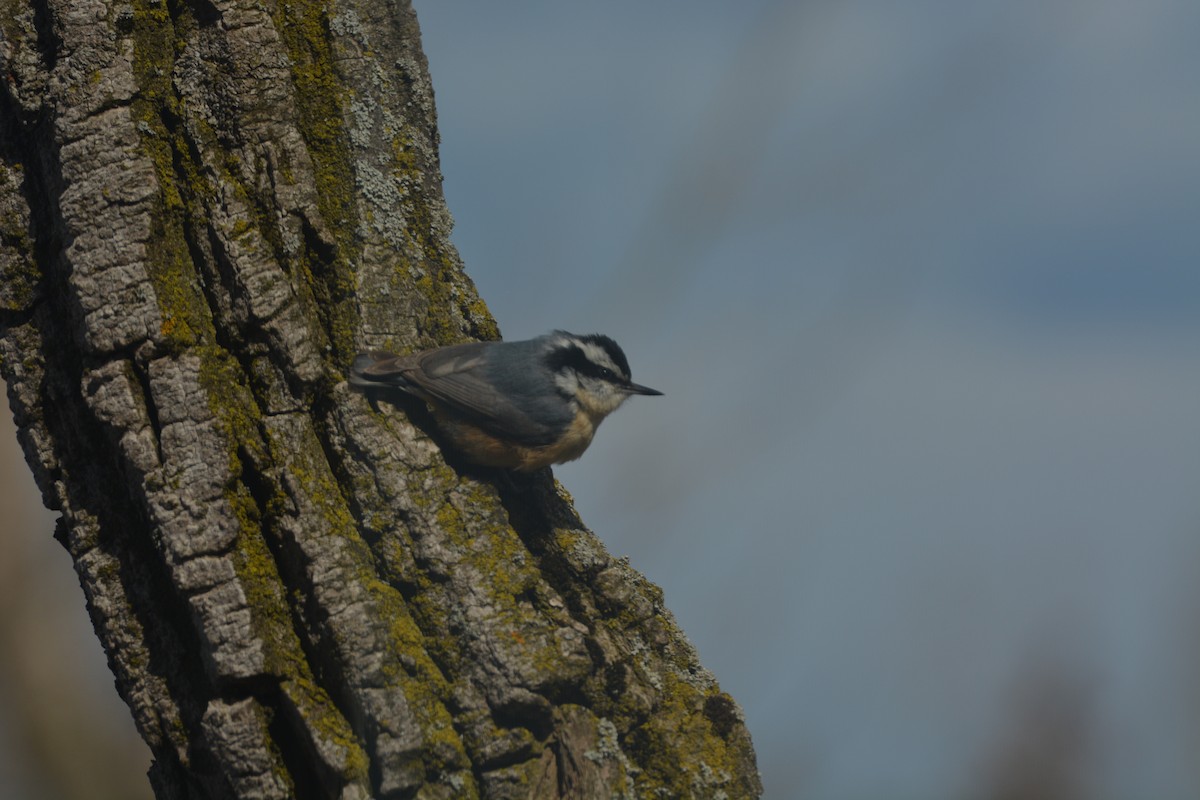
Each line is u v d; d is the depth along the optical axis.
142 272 8.12
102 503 8.27
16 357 8.54
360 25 9.59
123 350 8.05
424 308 9.74
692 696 8.85
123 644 8.03
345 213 9.32
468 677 8.05
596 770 8.09
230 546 7.79
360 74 9.52
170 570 7.74
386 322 9.26
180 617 8.02
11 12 8.67
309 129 9.31
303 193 8.86
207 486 7.86
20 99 8.55
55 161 8.41
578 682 8.32
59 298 8.52
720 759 8.58
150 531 7.95
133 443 7.91
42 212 8.68
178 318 8.13
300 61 9.35
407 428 8.86
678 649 9.19
